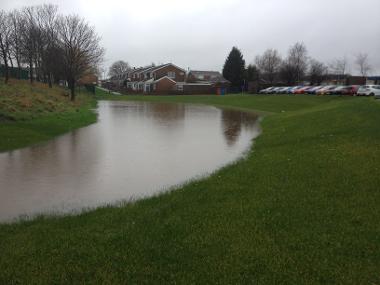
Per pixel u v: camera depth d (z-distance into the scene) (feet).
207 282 13.88
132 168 34.76
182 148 45.91
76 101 125.90
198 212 20.94
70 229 19.24
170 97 206.59
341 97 138.10
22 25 159.02
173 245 16.84
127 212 21.50
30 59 147.23
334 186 24.39
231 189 25.26
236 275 14.24
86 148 45.06
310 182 25.67
